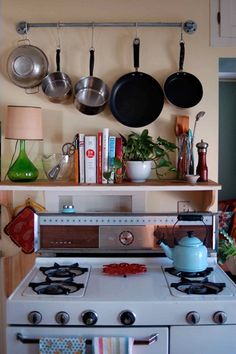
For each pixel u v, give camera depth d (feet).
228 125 13.78
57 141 6.98
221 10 6.86
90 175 6.50
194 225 6.51
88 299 5.14
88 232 6.54
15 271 7.03
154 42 6.92
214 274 6.17
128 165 6.52
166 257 6.63
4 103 6.96
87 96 6.72
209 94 6.96
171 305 5.06
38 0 6.89
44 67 6.75
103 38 6.92
